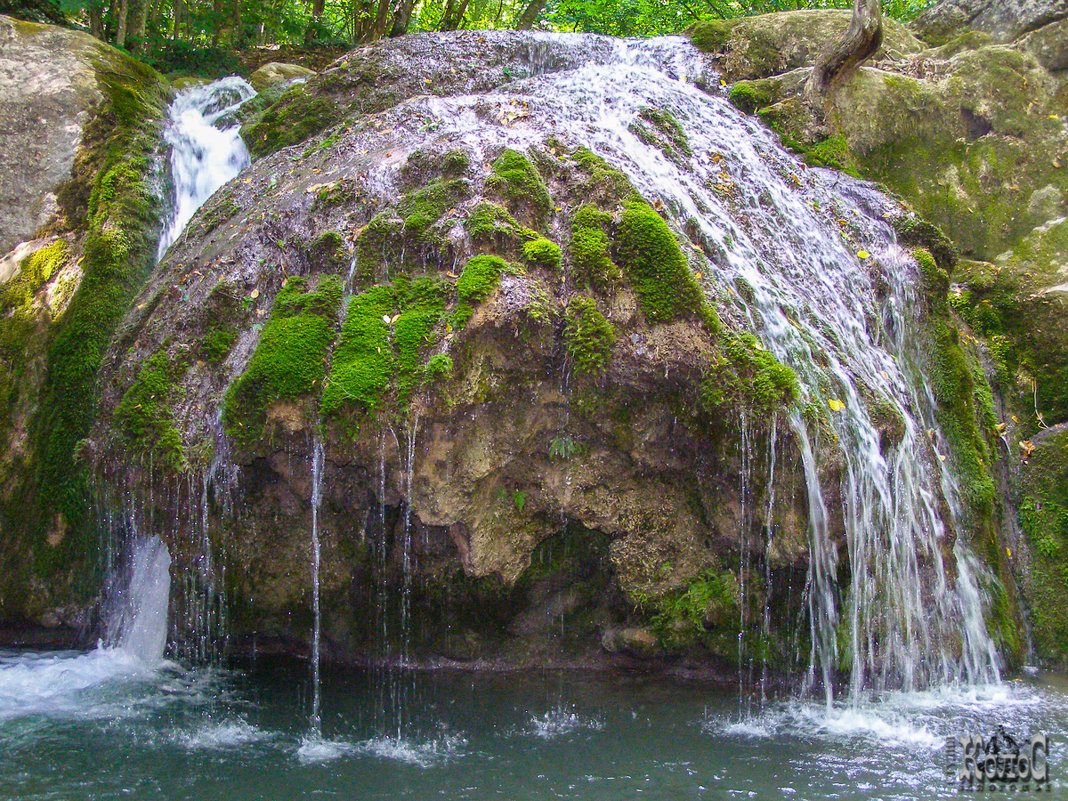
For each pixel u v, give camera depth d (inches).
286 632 239.5
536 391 208.7
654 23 557.6
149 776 166.4
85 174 309.9
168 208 311.7
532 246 208.4
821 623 214.8
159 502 207.9
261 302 223.1
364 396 190.4
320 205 235.8
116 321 276.5
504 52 339.9
